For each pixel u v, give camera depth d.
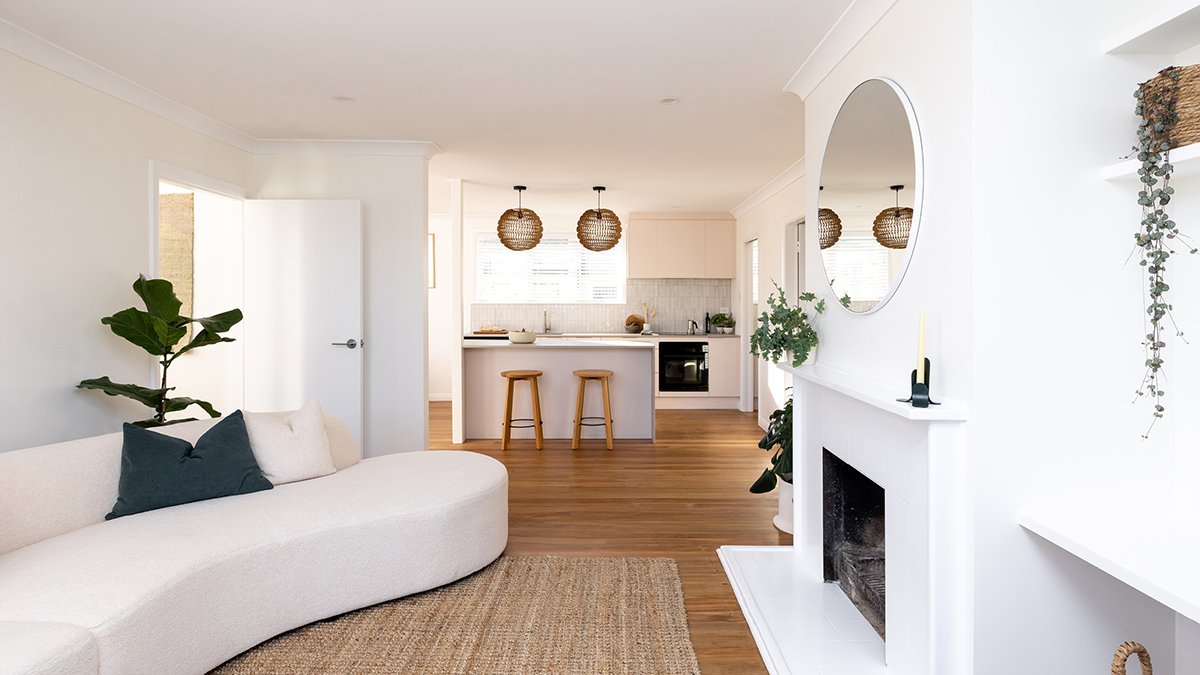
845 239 2.62
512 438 6.20
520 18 2.60
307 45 2.88
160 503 2.49
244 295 4.54
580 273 8.52
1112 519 1.73
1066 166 1.75
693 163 5.16
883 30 2.34
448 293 8.38
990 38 1.73
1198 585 1.30
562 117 3.96
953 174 1.84
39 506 2.24
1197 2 1.43
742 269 7.64
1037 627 1.77
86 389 3.18
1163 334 1.77
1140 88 1.65
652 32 2.73
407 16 2.59
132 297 3.46
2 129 2.73
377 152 4.64
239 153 4.46
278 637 2.39
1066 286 1.75
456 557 2.82
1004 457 1.75
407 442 4.76
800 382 3.12
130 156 3.45
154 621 1.88
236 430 2.80
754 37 2.77
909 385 2.09
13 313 2.80
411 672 2.17
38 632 1.64
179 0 2.46
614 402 6.23
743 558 3.10
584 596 2.74
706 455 5.44
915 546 1.94
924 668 1.88
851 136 2.56
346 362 4.52
